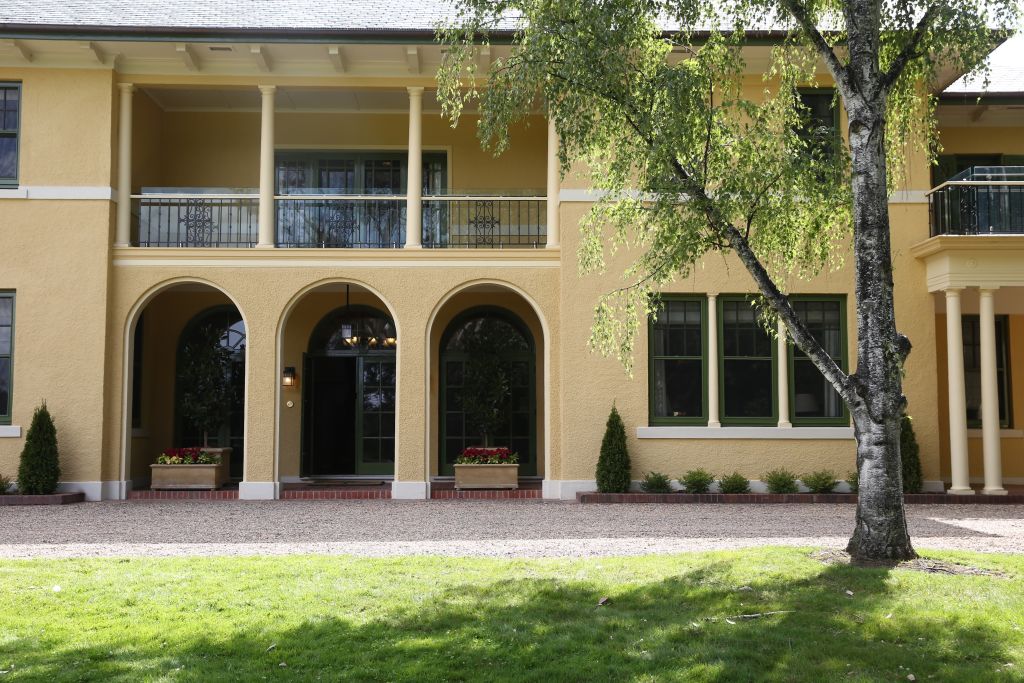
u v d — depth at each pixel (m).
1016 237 13.20
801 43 9.07
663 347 14.23
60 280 14.15
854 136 7.77
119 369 14.33
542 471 16.64
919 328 14.14
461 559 7.90
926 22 7.95
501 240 16.31
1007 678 4.68
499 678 4.79
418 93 14.87
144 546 8.98
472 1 8.32
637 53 8.30
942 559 7.53
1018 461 16.27
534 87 8.02
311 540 9.44
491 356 16.08
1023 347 16.41
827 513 11.85
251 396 14.30
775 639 5.34
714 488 13.95
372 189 16.81
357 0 15.70
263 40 13.81
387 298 14.50
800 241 9.69
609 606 6.23
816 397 14.26
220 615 6.00
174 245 15.23
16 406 13.97
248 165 16.77
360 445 16.88
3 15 13.88
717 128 8.27
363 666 4.99
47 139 14.32
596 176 8.86
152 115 16.23
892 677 4.76
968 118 16.08
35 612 6.06
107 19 14.03
